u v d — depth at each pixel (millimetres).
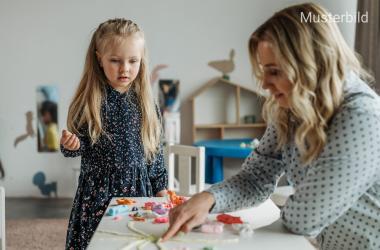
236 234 896
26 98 3611
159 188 1569
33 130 3625
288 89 807
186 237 876
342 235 879
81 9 3594
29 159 3635
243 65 3764
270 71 830
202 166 2002
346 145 781
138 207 1137
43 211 3268
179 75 3707
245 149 3053
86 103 1469
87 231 1405
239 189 1001
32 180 3652
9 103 3602
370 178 805
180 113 3734
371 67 3119
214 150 3166
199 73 3727
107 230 931
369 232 854
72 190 3668
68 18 3594
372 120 782
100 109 1478
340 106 815
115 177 1452
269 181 1038
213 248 810
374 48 3109
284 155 974
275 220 997
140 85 1561
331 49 786
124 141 1482
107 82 1513
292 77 780
